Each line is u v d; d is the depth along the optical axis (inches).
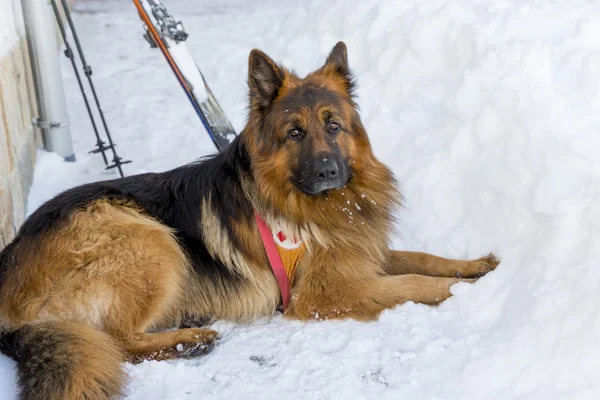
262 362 123.9
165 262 127.2
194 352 125.4
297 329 128.1
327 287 129.6
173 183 132.0
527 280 124.0
